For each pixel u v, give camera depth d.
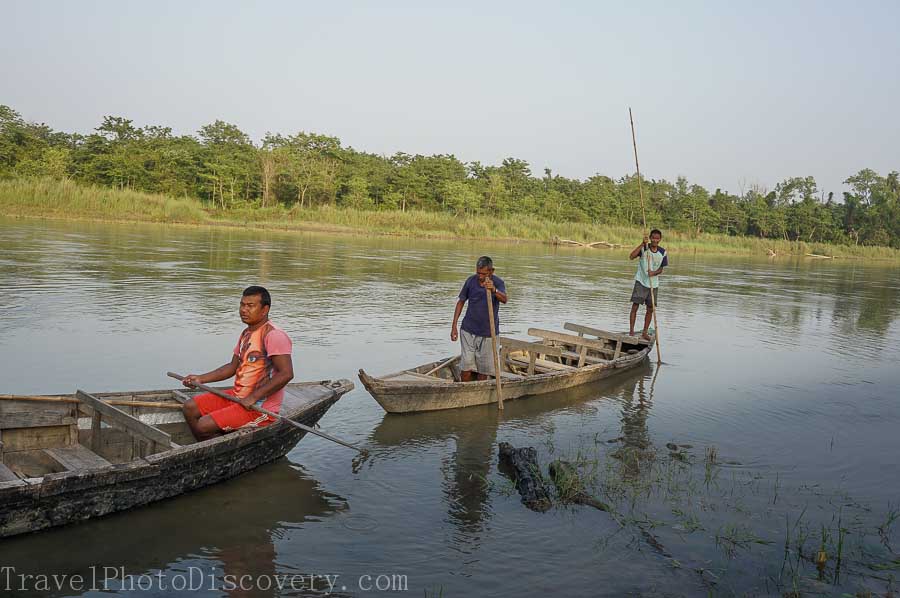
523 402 8.20
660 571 4.34
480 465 6.00
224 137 75.06
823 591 4.18
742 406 8.29
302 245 31.91
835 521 5.14
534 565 4.34
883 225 82.81
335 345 10.34
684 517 5.10
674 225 77.31
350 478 5.57
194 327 10.84
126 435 5.62
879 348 12.93
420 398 7.34
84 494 4.46
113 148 60.50
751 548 4.68
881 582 4.32
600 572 4.30
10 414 5.11
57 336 9.61
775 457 6.50
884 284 31.02
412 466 5.91
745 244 66.44
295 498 5.15
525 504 5.20
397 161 79.75
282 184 64.75
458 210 63.50
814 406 8.41
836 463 6.39
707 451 6.61
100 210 43.25
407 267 23.97
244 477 5.49
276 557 4.30
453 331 8.50
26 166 55.91
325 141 70.12
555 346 10.98
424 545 4.53
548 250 43.94
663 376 9.81
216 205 59.25
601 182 84.69
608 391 8.85
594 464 6.05
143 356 8.85
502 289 8.30
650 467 6.11
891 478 6.07
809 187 90.81
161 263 19.73
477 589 4.05
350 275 20.06
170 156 60.44
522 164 80.75
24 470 5.17
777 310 18.30
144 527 4.59
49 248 21.64
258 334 5.55
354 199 63.72
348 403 7.62
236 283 16.30
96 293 13.51
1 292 12.87
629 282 23.80
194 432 5.40
